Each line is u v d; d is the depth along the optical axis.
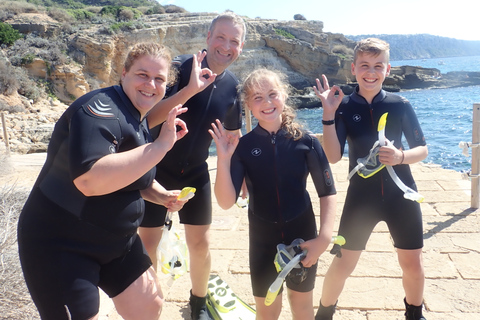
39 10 41.88
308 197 2.68
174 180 3.16
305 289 2.53
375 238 4.84
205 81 2.71
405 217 2.87
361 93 3.09
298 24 52.62
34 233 2.01
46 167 2.08
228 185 2.47
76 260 2.01
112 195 2.10
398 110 3.02
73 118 1.94
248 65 45.50
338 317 3.39
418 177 7.18
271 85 2.49
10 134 21.03
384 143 2.76
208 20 44.94
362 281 3.91
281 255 2.34
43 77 32.53
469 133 24.88
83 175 1.88
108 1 94.69
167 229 2.74
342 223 3.06
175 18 46.41
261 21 50.28
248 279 4.05
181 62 3.15
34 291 2.01
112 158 1.91
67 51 35.34
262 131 2.63
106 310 3.49
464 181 6.79
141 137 2.20
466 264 4.12
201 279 3.21
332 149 2.90
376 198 2.92
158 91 2.22
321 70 48.06
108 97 2.07
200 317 3.20
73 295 1.96
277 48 47.41
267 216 2.59
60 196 2.02
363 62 2.98
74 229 2.02
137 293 2.25
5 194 4.83
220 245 4.88
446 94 50.91
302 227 2.61
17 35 35.25
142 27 40.75
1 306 2.94
